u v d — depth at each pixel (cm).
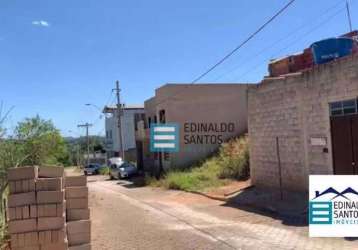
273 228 1264
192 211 1772
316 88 1658
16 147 1441
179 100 3994
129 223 1508
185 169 3703
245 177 2597
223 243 1106
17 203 840
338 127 1544
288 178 1866
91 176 6234
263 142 2073
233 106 4028
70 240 909
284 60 2259
